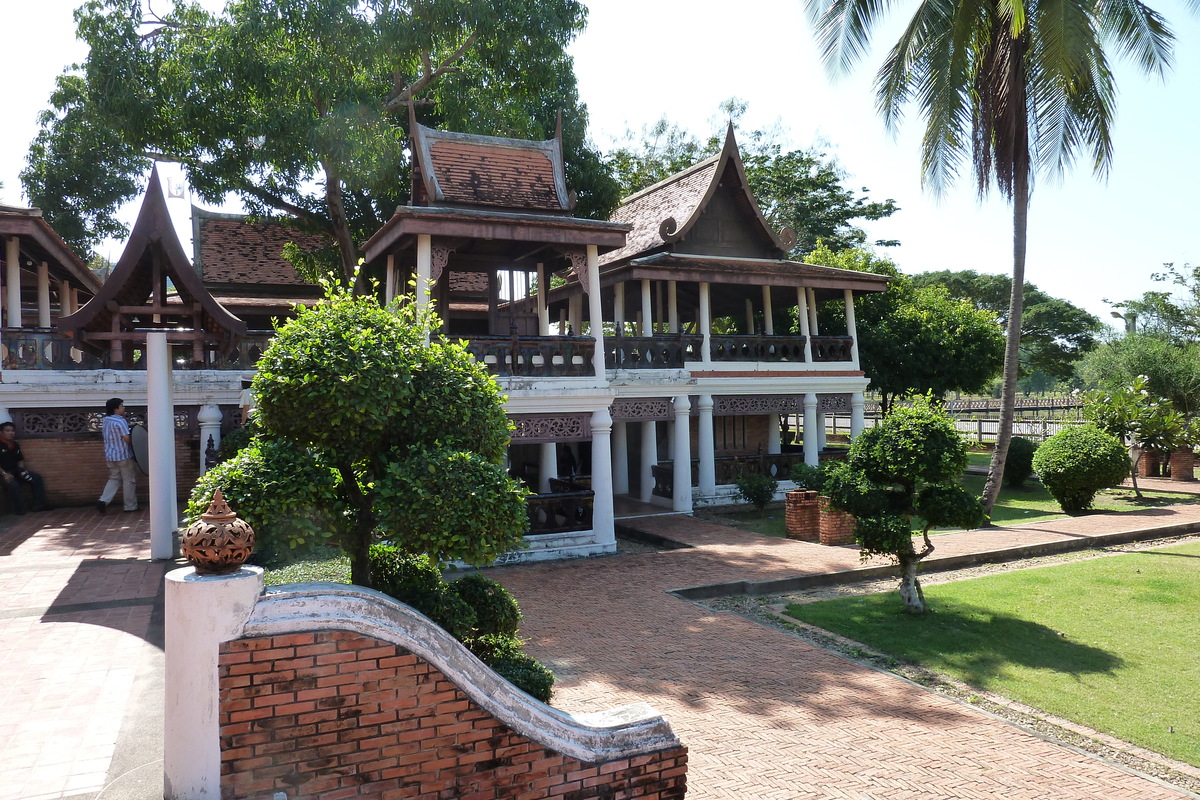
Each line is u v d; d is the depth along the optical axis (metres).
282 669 3.81
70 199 23.62
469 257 15.70
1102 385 29.83
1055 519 17.08
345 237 18.44
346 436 5.21
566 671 7.84
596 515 13.55
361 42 16.38
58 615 7.17
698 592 11.04
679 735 6.41
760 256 20.89
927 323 24.92
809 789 5.55
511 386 12.88
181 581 3.72
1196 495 20.39
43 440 14.62
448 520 4.96
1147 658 8.40
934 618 9.84
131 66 16.73
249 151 17.09
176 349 14.91
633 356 17.69
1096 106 15.01
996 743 6.37
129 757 4.38
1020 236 15.71
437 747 4.12
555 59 18.52
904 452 9.85
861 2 15.15
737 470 19.33
